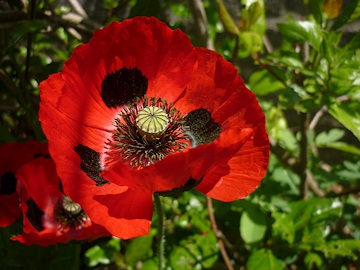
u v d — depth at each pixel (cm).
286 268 21
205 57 13
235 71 13
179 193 12
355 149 23
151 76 13
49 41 22
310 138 23
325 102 16
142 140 14
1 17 17
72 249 16
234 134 11
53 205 16
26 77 18
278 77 18
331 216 18
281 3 30
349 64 15
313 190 23
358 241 17
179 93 14
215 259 19
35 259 16
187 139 14
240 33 17
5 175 15
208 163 11
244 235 18
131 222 12
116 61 13
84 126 13
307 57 19
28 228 13
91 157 13
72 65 12
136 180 11
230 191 12
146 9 17
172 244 20
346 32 30
